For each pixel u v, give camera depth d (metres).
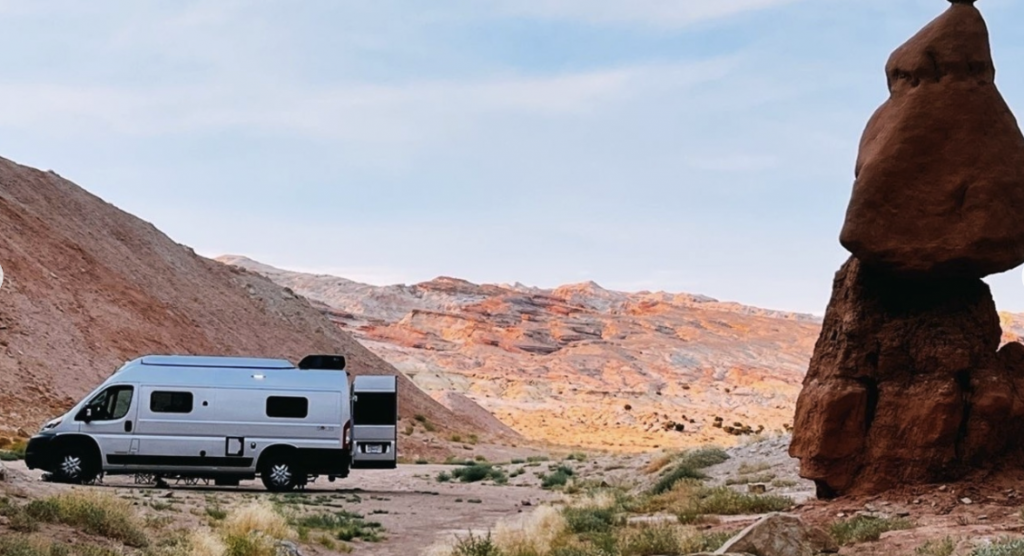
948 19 17.11
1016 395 17.00
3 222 57.53
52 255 58.44
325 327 82.44
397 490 31.47
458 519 23.06
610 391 167.25
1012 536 12.88
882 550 12.96
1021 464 16.81
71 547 13.22
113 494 17.20
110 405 25.67
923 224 16.62
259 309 76.88
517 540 16.97
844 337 17.64
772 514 13.15
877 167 16.95
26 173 67.50
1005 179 16.50
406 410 71.00
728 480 26.94
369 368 79.88
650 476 32.47
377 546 18.11
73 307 54.78
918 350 17.20
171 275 70.19
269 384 26.75
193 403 26.08
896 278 17.22
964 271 16.62
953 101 16.77
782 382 196.25
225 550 14.35
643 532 15.71
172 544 14.61
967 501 15.88
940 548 12.23
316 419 26.77
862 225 16.91
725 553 12.17
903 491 16.69
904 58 17.30
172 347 59.34
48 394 45.38
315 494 26.73
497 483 36.38
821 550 13.06
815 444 17.47
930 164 16.72
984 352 17.22
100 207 72.12
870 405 17.42
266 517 16.88
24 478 18.00
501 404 140.00
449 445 61.28
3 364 45.44
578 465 40.88
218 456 26.06
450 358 180.62
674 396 174.00
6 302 50.31
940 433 16.66
